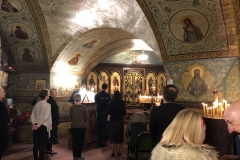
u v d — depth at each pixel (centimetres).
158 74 1584
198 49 559
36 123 522
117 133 654
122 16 736
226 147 356
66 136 955
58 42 926
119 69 1509
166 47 604
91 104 824
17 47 941
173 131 175
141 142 443
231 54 514
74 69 1121
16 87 1011
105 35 973
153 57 1582
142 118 576
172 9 533
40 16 803
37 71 1011
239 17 472
